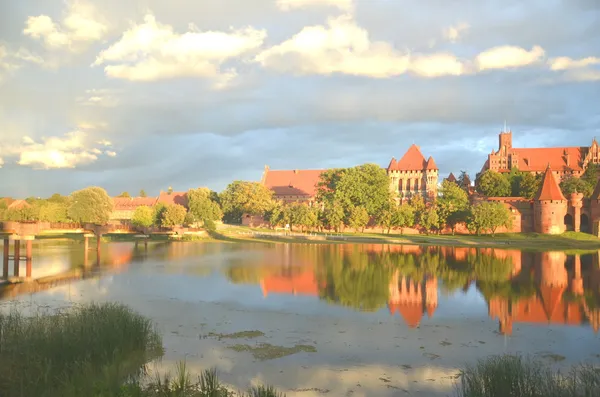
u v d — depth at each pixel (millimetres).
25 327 26609
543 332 32938
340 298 44469
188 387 22016
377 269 65875
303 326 33719
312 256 82188
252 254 84625
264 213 170625
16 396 19969
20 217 152375
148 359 26125
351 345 29281
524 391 20359
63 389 20688
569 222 132250
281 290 48281
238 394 21625
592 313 39219
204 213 154750
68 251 84688
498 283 54625
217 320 35031
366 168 151625
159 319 35062
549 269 67125
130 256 78500
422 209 140125
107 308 30375
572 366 25781
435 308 40531
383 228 144875
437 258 80500
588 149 191000
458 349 28766
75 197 119500
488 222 123062
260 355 27109
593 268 68312
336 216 143125
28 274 55406
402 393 22141
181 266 66000
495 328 33938
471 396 20734
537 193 130125
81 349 24141
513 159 194125
